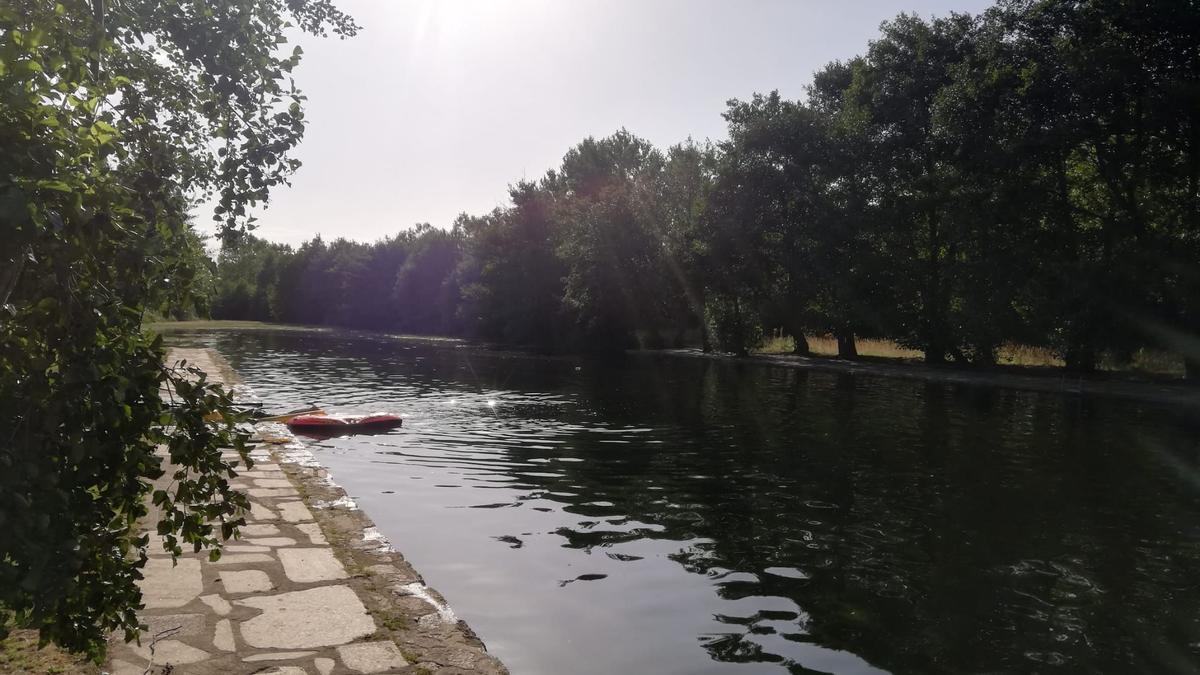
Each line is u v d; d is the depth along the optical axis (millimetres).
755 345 35969
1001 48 24375
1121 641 4684
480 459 10227
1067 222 23703
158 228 2586
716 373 25766
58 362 2023
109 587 2328
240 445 2451
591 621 4852
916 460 10477
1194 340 21703
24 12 1869
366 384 20516
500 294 49781
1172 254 20750
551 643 4508
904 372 25984
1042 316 23750
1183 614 5102
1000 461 10492
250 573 4777
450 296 58375
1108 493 8602
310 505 6691
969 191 25547
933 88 28844
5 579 1841
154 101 3486
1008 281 24125
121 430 2170
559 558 6090
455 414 14688
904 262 29016
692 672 4176
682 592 5387
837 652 4461
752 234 31531
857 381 23250
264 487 7293
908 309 29188
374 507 7617
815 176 31094
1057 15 23422
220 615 4086
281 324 75938
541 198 48781
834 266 30031
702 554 6242
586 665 4230
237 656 3605
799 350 35562
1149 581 5723
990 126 24047
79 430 2018
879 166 29531
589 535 6734
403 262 70312
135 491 2248
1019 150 22812
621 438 12070
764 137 31359
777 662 4320
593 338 41594
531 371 25906
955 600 5301
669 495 8281
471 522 7117
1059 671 4281
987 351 26891
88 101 2070
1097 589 5547
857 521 7293
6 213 1614
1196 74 21203
